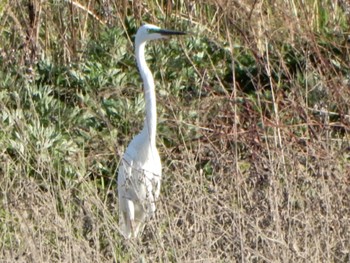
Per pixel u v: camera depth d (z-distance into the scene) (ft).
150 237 32.78
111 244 32.17
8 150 44.27
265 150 38.75
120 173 40.22
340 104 45.88
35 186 35.27
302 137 41.55
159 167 41.34
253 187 34.01
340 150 38.32
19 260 31.22
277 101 46.29
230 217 31.96
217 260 30.86
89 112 48.80
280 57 47.24
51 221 32.99
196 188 33.73
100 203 34.71
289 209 32.91
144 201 35.24
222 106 46.96
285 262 30.48
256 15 50.37
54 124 48.16
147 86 41.60
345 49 52.95
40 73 52.16
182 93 51.29
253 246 31.71
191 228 31.89
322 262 31.63
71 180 40.93
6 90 49.78
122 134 47.88
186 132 45.96
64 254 31.37
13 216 35.22
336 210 33.17
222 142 39.83
